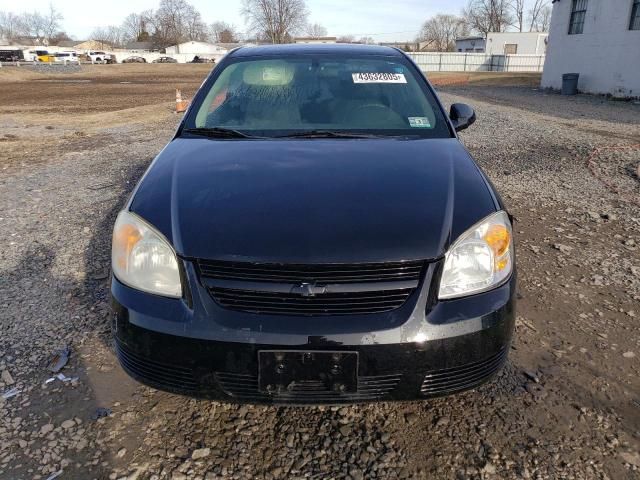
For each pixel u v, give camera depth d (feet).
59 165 23.06
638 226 14.51
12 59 221.87
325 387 5.93
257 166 7.55
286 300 5.86
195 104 9.96
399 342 5.77
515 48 174.40
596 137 28.43
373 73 10.48
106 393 7.60
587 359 8.35
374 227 6.18
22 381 7.88
